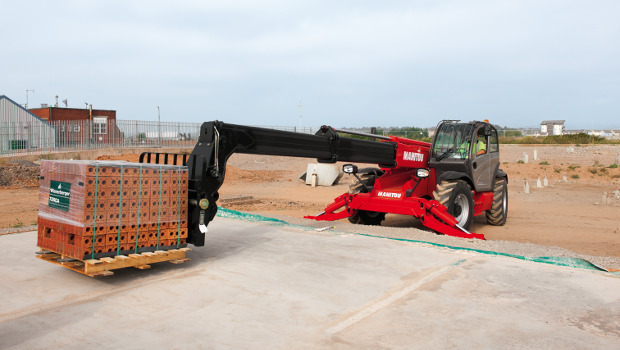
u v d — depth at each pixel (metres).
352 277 6.51
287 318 5.04
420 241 9.04
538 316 5.16
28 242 8.55
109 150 32.19
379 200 11.09
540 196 19.75
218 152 7.27
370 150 10.34
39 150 34.47
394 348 4.36
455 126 11.54
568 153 31.91
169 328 4.76
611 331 4.79
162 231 6.75
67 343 4.39
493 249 8.55
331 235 9.48
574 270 6.93
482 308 5.38
